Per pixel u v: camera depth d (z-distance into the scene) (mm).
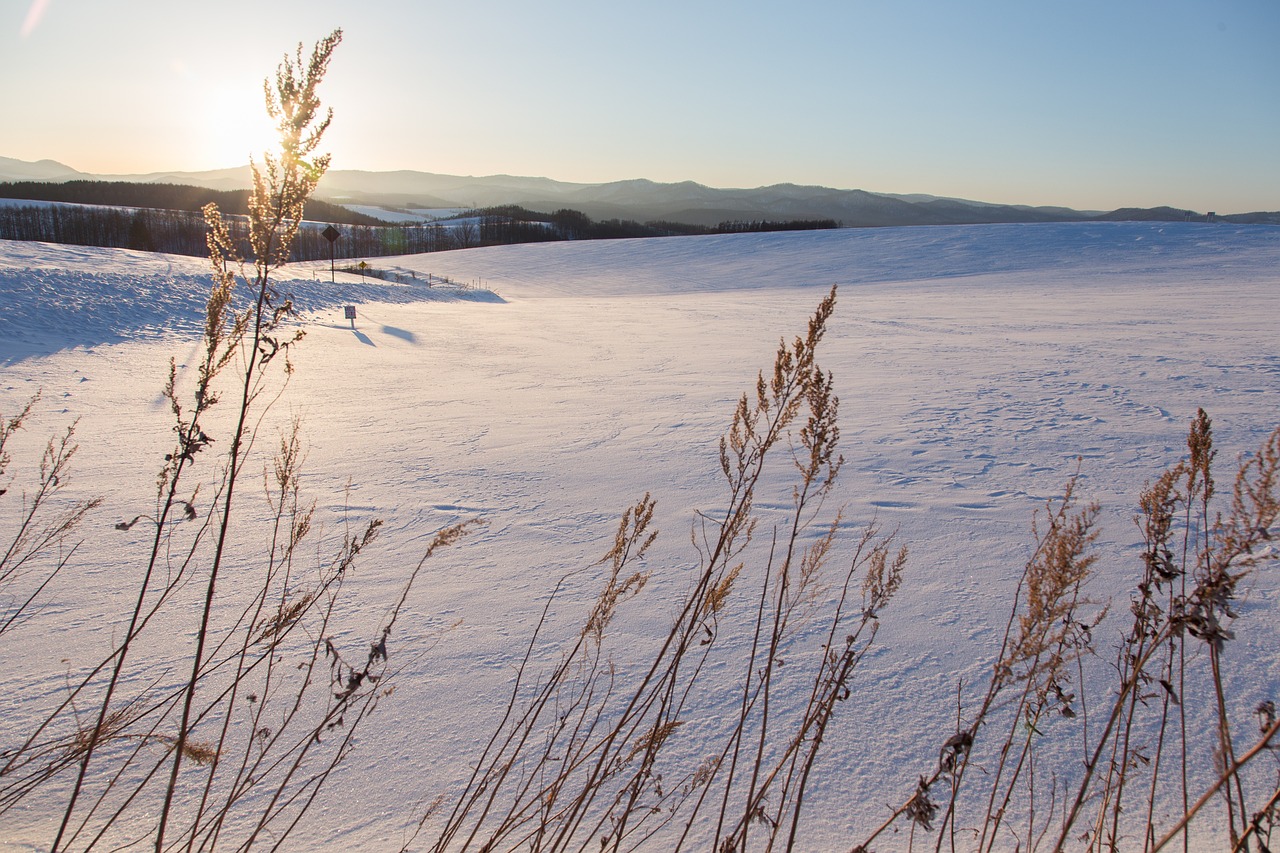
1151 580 1461
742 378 11727
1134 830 2033
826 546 1620
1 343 12133
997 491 5367
